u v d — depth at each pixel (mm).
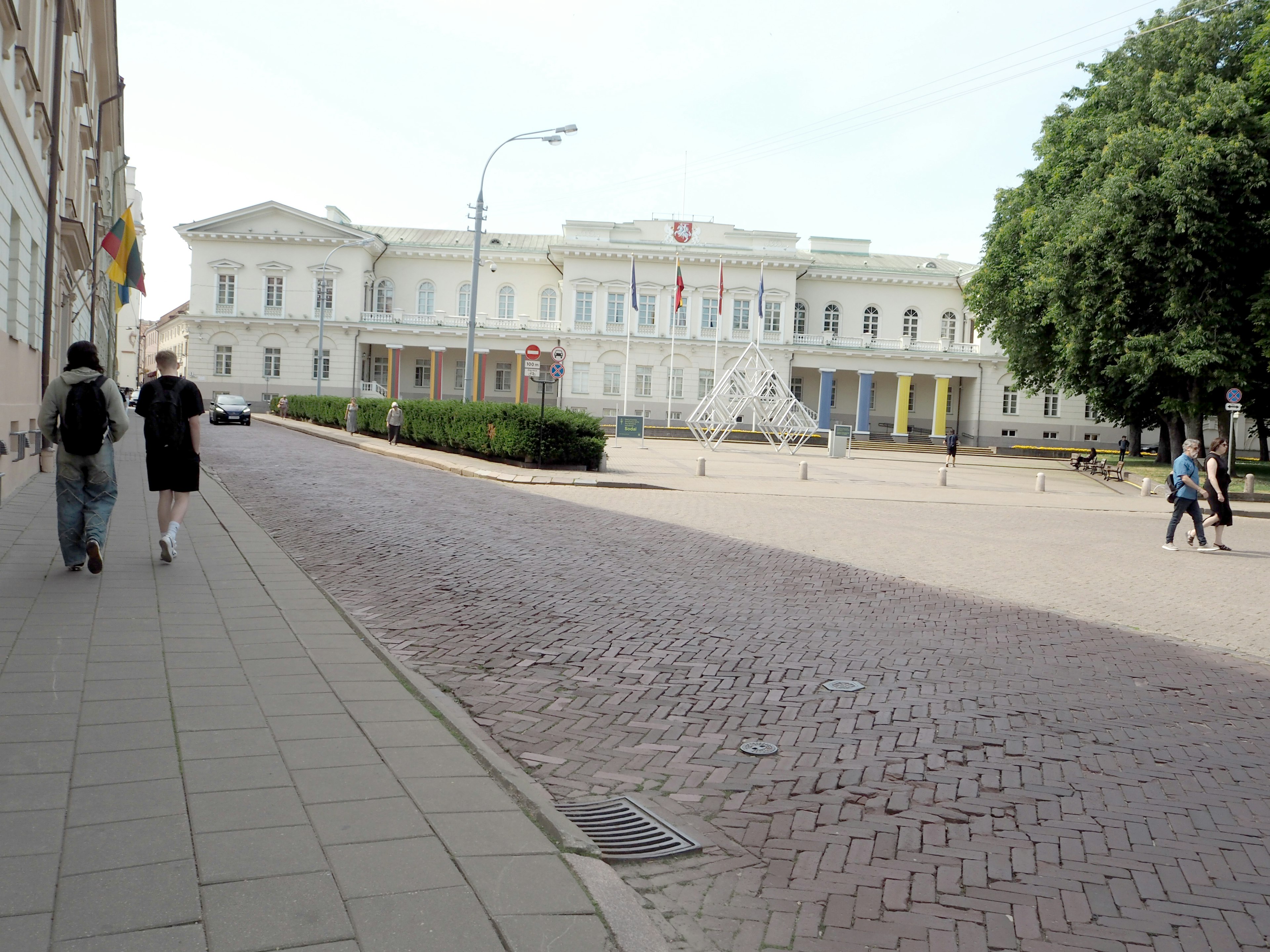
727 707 5926
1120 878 3781
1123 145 29109
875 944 3217
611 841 3949
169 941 2701
